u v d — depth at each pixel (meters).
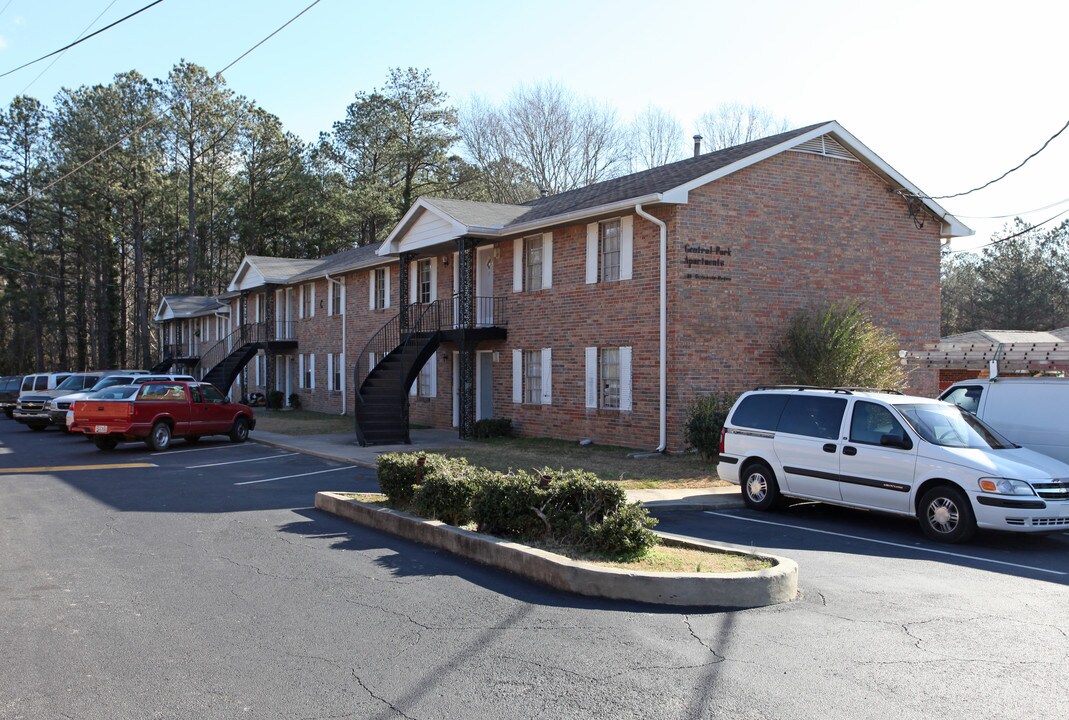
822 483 11.27
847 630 6.14
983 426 10.95
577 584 7.13
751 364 18.95
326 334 35.56
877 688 4.97
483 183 52.53
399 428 21.98
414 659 5.49
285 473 16.34
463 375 23.03
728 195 18.77
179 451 21.08
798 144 19.62
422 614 6.53
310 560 8.46
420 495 9.78
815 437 11.47
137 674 5.23
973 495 9.56
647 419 18.83
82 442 24.22
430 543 9.18
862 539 10.05
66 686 5.02
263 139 58.50
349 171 59.00
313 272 35.94
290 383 39.62
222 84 57.03
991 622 6.39
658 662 5.41
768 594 6.86
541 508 8.43
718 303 18.56
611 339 19.84
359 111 56.53
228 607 6.74
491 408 25.20
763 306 19.16
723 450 12.77
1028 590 7.47
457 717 4.56
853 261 20.55
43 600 6.97
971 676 5.19
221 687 5.01
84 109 55.62
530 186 50.84
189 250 58.91
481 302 25.11
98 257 63.66
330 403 35.12
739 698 4.81
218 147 59.09
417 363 22.91
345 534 9.88
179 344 50.34
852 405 11.27
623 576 6.93
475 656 5.54
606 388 20.30
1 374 70.19
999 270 48.16
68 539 9.65
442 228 23.83
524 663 5.40
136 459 19.12
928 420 10.70
